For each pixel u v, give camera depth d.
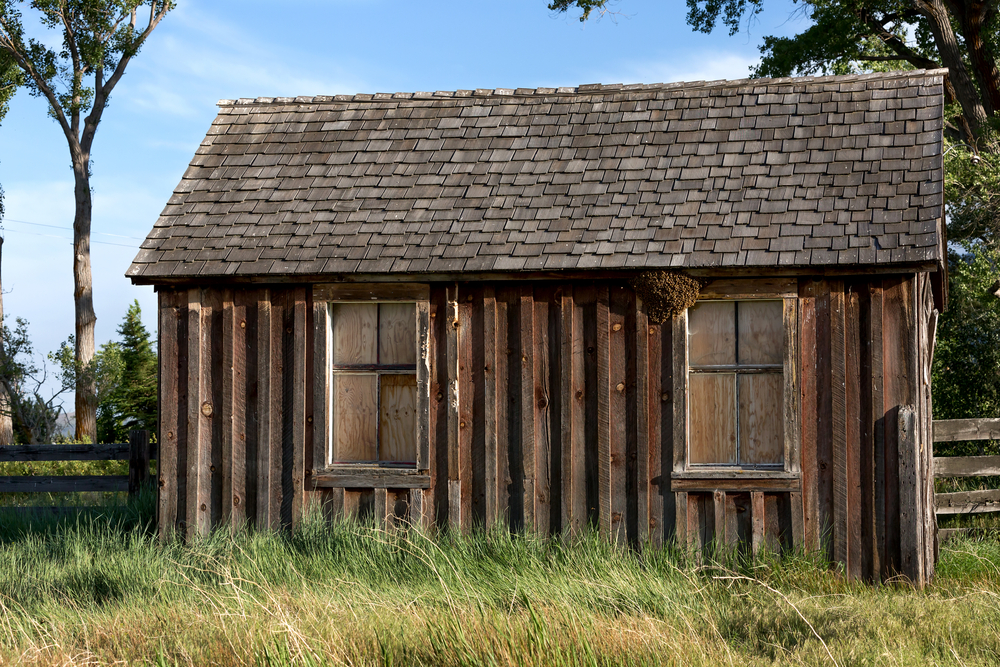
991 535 9.56
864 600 7.00
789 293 8.24
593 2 22.77
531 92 10.57
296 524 8.82
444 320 8.83
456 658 5.19
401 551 8.05
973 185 17.44
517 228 8.88
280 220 9.38
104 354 24.95
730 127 9.53
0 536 9.88
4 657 5.39
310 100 10.81
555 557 7.86
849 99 9.48
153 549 8.48
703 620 6.30
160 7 29.05
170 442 9.11
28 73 27.56
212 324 9.15
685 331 8.39
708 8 25.17
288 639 5.27
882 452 7.99
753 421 8.41
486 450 8.66
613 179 9.26
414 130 10.28
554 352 8.66
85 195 27.84
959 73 21.72
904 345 8.00
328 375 8.95
